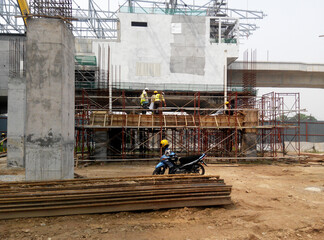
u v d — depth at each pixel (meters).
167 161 8.96
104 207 5.28
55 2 8.18
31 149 7.24
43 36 7.35
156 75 29.48
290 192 7.62
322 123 28.56
